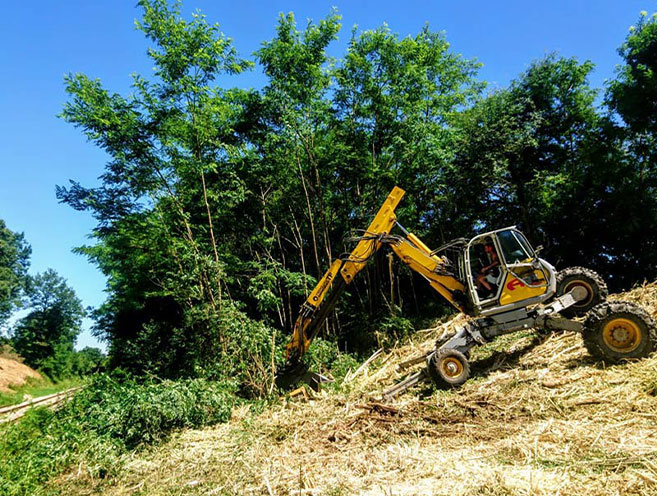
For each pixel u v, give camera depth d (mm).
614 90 13695
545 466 3406
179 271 10344
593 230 14797
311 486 3713
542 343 6781
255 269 13391
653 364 5055
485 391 5531
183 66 9859
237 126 13734
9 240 42188
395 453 4164
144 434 5773
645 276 13680
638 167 14336
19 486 4730
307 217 14820
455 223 15664
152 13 9570
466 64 15727
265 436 5469
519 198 14844
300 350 8031
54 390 24891
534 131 14484
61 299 46344
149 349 11836
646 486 2861
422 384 6520
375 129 13688
